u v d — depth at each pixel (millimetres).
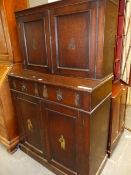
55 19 1176
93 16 1004
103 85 1182
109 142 1634
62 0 1084
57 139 1363
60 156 1412
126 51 2236
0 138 1875
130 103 2918
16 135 1846
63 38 1193
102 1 947
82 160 1237
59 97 1175
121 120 1925
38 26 1314
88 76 1174
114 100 1469
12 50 1658
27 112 1546
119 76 1880
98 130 1274
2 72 1651
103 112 1317
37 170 1587
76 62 1194
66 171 1414
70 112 1160
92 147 1201
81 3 1019
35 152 1672
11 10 1578
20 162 1699
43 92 1278
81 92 1030
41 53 1396
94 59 1099
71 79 1215
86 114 1062
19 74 1480
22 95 1507
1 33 1654
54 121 1312
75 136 1207
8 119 1716
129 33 2195
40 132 1495
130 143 1951
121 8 1590
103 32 1010
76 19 1081
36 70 1512
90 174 1272
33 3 1873
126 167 1589
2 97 1617
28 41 1457
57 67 1317
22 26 1430
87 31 1062
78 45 1136
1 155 1812
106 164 1627
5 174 1558
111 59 1272
